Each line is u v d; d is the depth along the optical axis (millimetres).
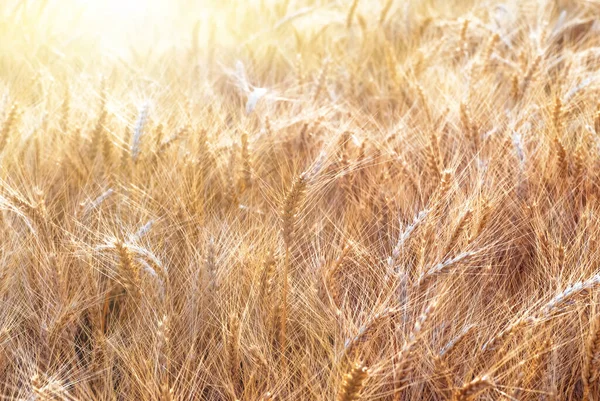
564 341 1548
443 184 1601
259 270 1615
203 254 1653
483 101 1965
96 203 1726
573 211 1729
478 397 1486
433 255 1587
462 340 1497
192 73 2244
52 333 1574
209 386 1574
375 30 2557
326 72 2092
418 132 1897
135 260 1613
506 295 1613
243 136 1735
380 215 1730
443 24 2459
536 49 2129
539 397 1494
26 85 2053
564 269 1601
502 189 1718
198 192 1756
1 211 1686
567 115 1862
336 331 1556
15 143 1860
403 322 1521
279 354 1575
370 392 1469
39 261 1642
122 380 1563
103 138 1837
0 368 1562
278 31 2588
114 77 2123
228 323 1593
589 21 2529
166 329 1528
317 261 1639
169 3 2758
